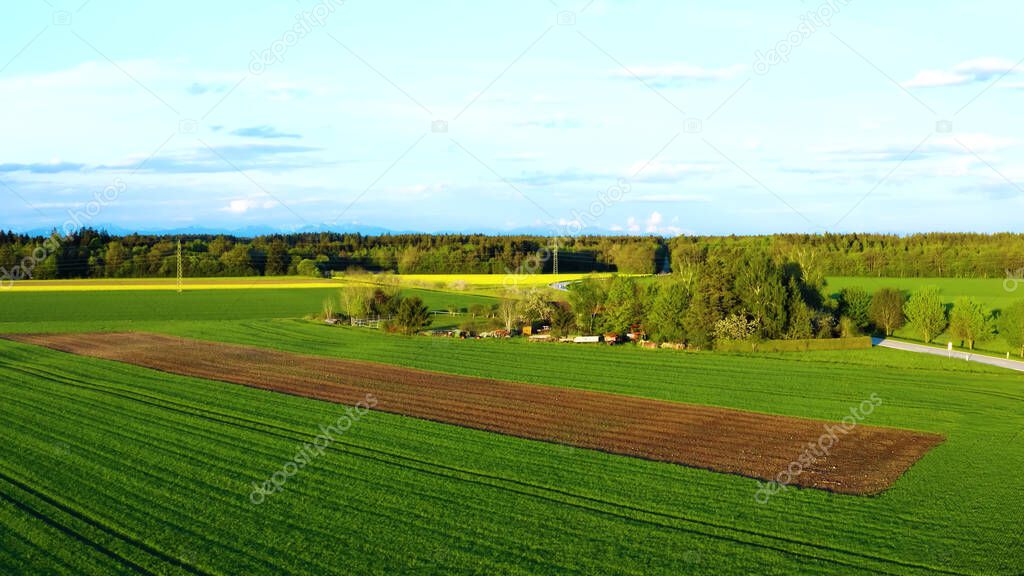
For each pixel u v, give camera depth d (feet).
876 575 74.79
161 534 82.12
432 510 90.22
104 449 113.39
